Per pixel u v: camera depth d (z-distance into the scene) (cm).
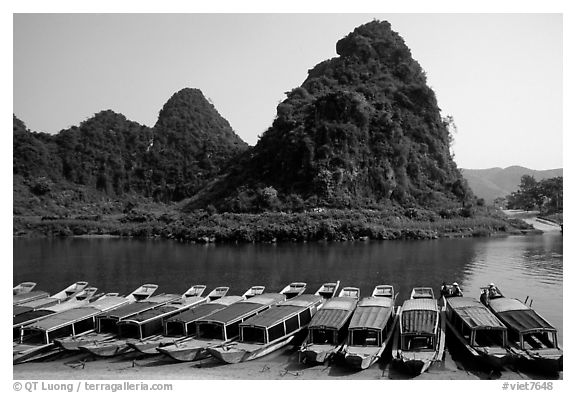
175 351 2678
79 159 16662
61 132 17350
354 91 12056
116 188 16788
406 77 13150
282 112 12425
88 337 2958
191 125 18725
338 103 11044
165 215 11144
